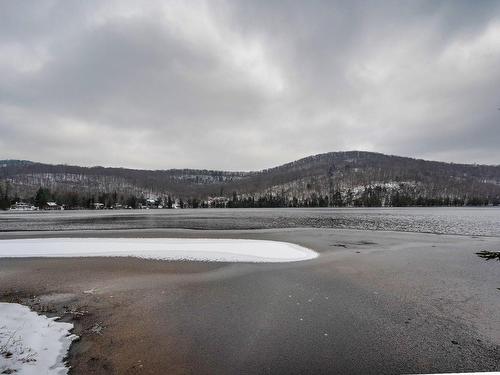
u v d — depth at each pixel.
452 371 7.53
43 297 12.85
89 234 36.44
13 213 102.69
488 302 12.33
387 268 18.30
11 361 7.22
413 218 69.19
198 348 8.55
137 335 9.28
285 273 17.08
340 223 55.31
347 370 7.58
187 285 14.70
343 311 11.35
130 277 16.20
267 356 8.18
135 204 157.88
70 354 8.04
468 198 163.75
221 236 34.12
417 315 10.98
